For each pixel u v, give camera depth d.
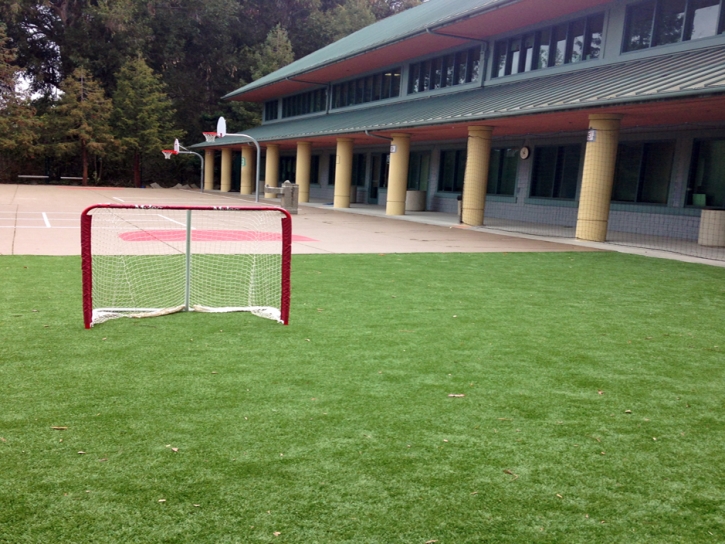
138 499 2.94
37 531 2.67
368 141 28.58
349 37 38.56
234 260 10.28
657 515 2.96
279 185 42.75
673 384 4.84
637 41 17.36
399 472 3.28
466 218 19.03
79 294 7.39
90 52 48.94
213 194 38.25
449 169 25.88
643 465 3.46
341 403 4.23
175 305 7.09
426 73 26.73
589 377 4.95
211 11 52.47
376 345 5.67
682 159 16.77
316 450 3.51
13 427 3.70
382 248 12.98
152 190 42.34
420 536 2.72
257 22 59.38
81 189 39.34
